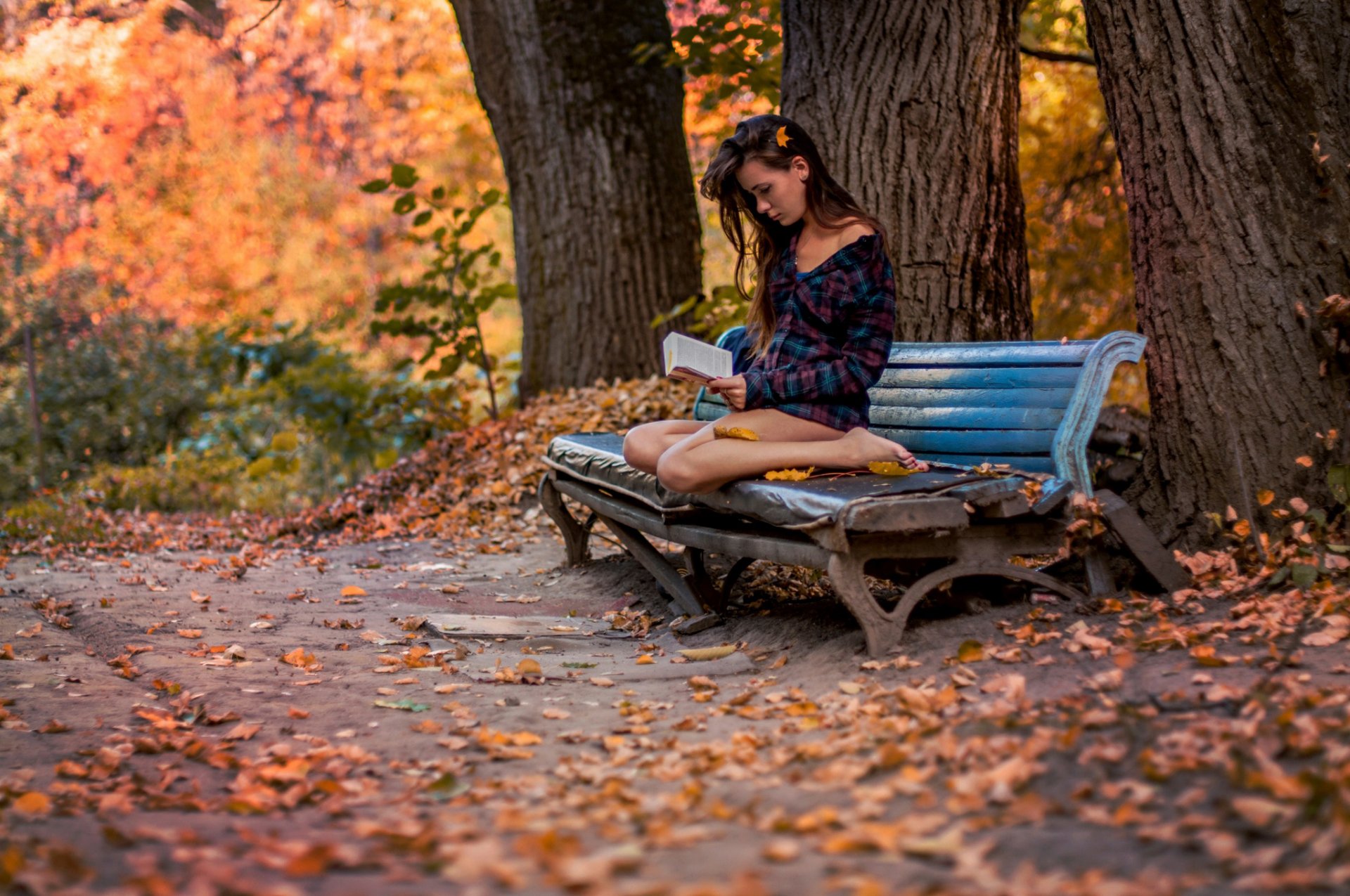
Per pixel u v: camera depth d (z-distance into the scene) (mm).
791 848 2018
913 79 5184
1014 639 3428
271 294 20469
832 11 5363
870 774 2496
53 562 6516
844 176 5293
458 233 9070
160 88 21016
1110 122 4230
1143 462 4180
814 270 3934
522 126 8703
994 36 5238
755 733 2896
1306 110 3816
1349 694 2580
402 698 3418
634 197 8570
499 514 7094
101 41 18781
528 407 8656
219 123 21406
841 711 2979
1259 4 3844
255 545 7176
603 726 3086
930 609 3854
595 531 6188
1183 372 3982
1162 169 3996
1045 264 9047
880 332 3936
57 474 11633
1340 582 3477
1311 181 3816
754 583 4836
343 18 21250
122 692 3494
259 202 21047
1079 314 9227
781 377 3881
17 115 18438
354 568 6121
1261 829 2018
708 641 4148
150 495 10195
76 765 2730
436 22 18281
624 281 8562
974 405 4129
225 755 2807
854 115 5266
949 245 5172
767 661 3775
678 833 2154
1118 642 3242
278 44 22016
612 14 8609
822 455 3846
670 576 4609
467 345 9305
